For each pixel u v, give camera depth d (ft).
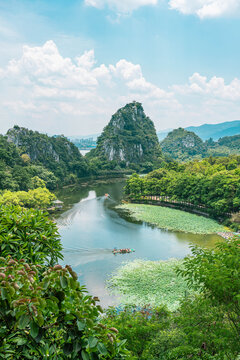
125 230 207.10
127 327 51.72
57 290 17.30
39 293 16.49
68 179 493.36
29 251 29.32
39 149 530.27
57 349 18.44
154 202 310.24
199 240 181.98
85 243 179.22
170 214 252.21
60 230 208.13
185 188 274.16
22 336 16.67
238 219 203.62
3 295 15.67
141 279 127.75
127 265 144.15
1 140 444.55
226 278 31.24
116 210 274.16
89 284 124.77
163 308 63.00
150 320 57.26
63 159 576.61
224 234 192.54
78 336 17.29
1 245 27.61
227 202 220.23
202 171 357.00
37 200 263.70
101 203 311.27
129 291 117.80
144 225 219.61
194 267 37.24
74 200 331.98
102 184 482.28
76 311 17.43
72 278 17.21
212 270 33.32
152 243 177.88
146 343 50.62
